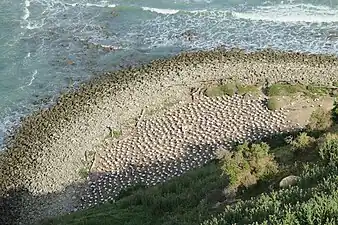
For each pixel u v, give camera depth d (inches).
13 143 2444.6
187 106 2571.4
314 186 1143.6
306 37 3056.1
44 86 2785.4
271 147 2082.9
